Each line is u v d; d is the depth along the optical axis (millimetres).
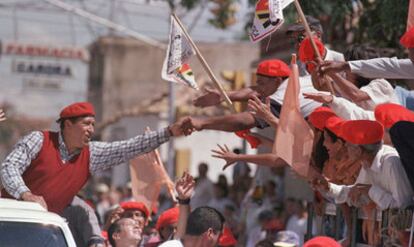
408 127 8992
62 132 10938
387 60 9953
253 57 55219
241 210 21266
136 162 13203
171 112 31281
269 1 10547
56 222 9500
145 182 13203
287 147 9789
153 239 14289
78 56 71312
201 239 9703
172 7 24188
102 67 64375
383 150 9445
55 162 10844
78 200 11852
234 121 10898
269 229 17000
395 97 10508
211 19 25719
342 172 9992
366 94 10391
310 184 10430
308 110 11086
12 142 74125
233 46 55406
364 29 18312
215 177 41719
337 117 9898
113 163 11117
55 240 9422
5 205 9633
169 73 11398
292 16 18422
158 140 11102
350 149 9422
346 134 9359
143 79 63281
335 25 18703
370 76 10031
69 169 10898
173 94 31469
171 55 11328
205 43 55344
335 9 17844
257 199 20438
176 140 41250
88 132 10891
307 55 10906
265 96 11352
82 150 10984
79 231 11719
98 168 11094
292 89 9820
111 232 11719
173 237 11766
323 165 10297
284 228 18188
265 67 11273
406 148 8969
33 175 10844
